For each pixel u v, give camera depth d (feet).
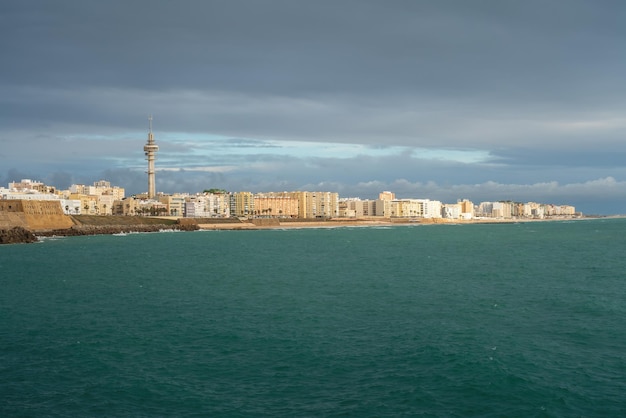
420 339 140.36
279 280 257.96
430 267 312.91
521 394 102.12
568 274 271.08
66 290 229.66
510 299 197.67
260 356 128.26
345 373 115.65
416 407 97.66
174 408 99.14
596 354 125.90
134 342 141.59
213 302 198.18
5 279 266.57
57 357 129.08
